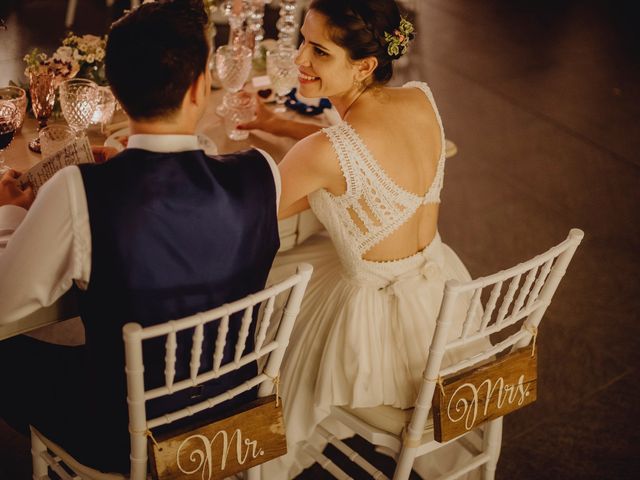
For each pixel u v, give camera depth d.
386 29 1.71
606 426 2.47
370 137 1.70
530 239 3.32
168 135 1.28
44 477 1.74
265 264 1.45
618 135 4.25
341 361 1.83
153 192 1.25
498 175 3.75
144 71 1.21
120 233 1.23
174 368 1.39
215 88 2.35
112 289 1.29
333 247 2.10
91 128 2.06
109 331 1.34
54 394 1.56
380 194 1.73
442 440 1.66
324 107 2.34
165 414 1.44
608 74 4.91
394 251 1.83
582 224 3.46
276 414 1.52
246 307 1.33
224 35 3.98
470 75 4.64
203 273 1.34
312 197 1.80
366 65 1.74
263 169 1.38
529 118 4.29
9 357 1.61
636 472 2.34
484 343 1.95
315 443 2.21
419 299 1.86
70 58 2.03
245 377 1.59
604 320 2.91
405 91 1.87
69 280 1.27
